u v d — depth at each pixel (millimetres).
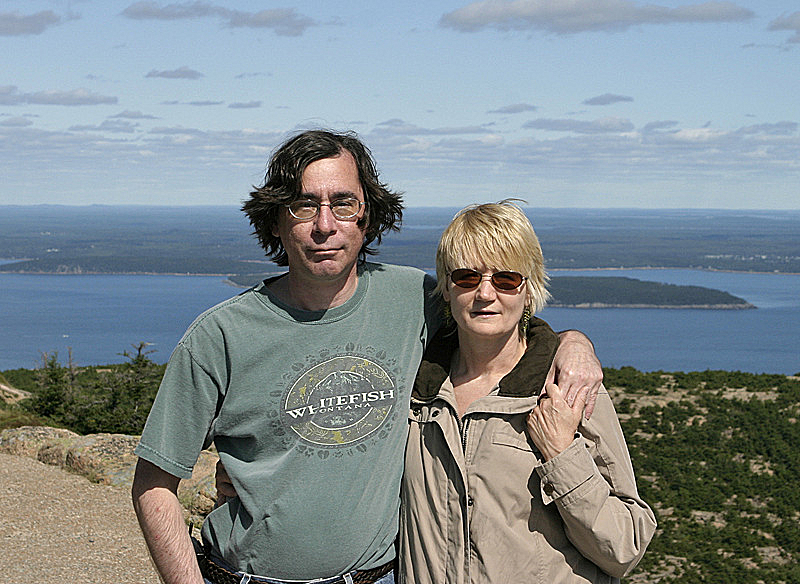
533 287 2439
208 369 2441
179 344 2459
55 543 6441
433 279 2730
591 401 2295
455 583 2326
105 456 8406
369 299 2590
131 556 6352
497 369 2447
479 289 2346
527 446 2316
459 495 2342
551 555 2318
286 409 2436
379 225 2689
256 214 2549
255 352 2438
